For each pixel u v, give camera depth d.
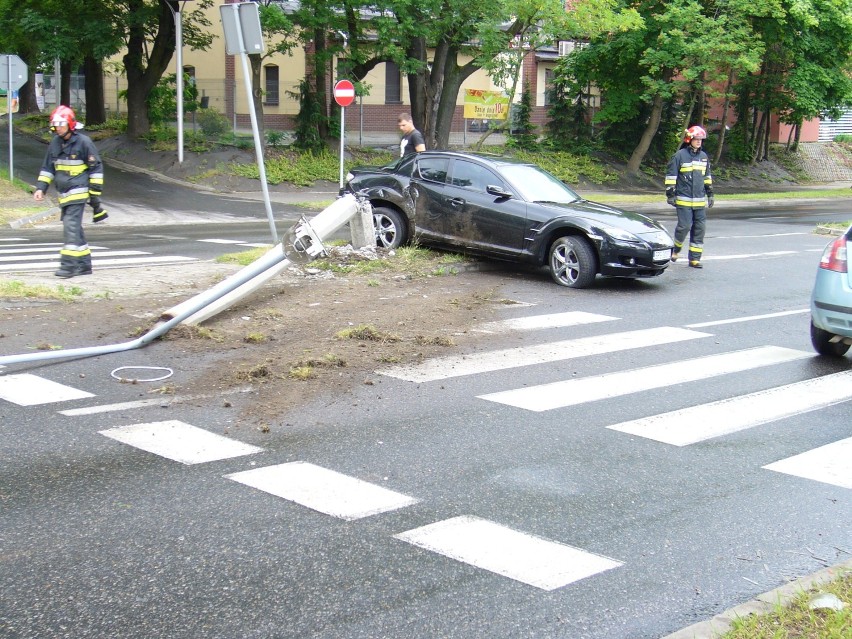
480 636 3.63
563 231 12.28
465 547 4.43
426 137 32.91
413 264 12.75
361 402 6.78
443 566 4.23
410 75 32.59
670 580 4.14
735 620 3.53
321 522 4.68
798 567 4.30
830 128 58.81
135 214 22.25
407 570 4.18
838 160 53.94
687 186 14.20
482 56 31.48
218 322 9.19
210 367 7.60
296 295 10.70
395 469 5.46
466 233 13.06
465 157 13.36
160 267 12.45
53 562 4.20
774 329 9.85
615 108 39.97
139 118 32.97
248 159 31.11
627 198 30.33
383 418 6.42
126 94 34.75
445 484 5.25
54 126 11.26
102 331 8.68
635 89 40.09
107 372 7.40
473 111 37.06
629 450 5.90
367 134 40.91
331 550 4.37
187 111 34.84
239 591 3.96
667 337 9.27
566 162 39.22
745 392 7.33
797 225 23.12
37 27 29.28
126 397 6.76
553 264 12.31
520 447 5.91
